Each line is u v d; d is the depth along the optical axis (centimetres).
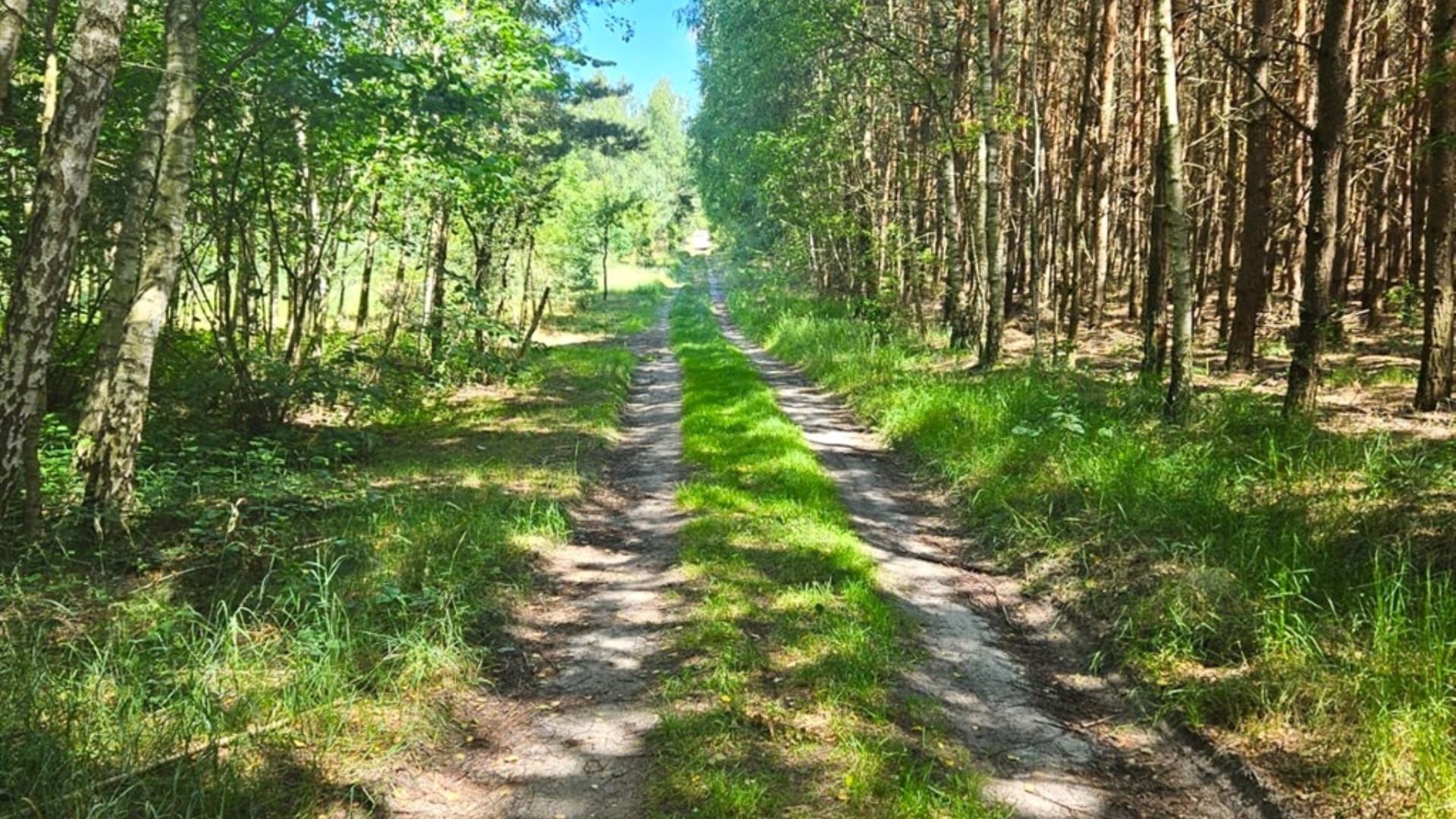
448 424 1202
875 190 2431
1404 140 1521
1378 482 672
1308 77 1475
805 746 395
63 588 509
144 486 716
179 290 1288
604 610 581
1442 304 925
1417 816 327
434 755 402
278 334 1530
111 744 358
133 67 881
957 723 435
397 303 1527
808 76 2714
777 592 580
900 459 1015
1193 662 474
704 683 455
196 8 670
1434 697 377
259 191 1098
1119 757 414
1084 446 825
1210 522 634
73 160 576
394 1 1027
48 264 573
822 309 2667
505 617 552
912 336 1905
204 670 427
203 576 572
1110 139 2005
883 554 691
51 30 739
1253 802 369
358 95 911
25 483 586
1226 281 1655
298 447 977
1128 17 1928
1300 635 452
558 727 430
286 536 632
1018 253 2484
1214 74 1619
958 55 1581
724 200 3528
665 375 1761
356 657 464
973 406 1040
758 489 834
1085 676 500
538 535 702
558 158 2128
